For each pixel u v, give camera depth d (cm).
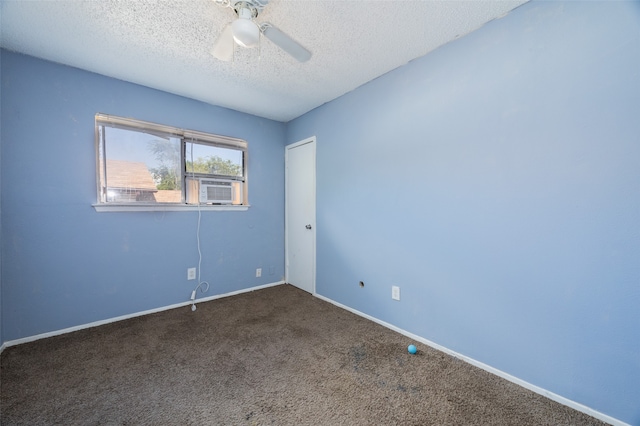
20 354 179
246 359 176
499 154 156
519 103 148
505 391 145
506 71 153
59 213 208
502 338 157
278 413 129
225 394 143
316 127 300
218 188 296
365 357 179
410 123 204
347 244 264
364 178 244
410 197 205
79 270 217
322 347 192
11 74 189
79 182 215
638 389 116
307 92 259
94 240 223
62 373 159
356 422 124
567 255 134
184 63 206
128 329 218
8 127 188
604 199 123
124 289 238
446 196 183
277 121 346
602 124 123
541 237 142
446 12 151
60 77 206
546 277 141
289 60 201
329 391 145
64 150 209
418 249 201
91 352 183
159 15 154
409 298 207
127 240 239
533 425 122
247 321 236
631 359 118
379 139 229
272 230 344
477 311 168
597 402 126
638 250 115
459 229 176
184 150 272
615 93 119
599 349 125
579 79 129
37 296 200
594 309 127
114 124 230
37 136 198
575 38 129
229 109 301
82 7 147
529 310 147
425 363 171
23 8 146
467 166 171
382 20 158
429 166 192
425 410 131
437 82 186
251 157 321
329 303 282
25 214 195
